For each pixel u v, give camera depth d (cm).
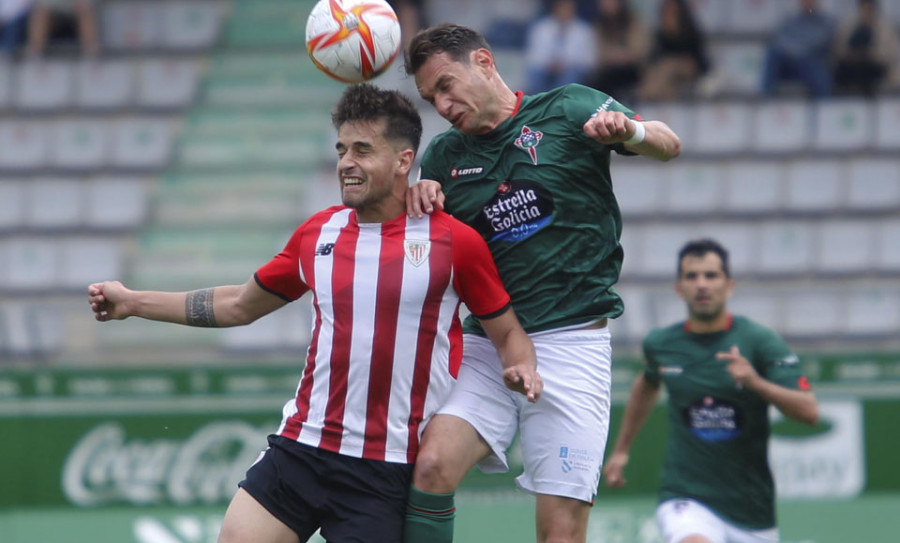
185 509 3306
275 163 4950
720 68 5262
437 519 1589
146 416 3325
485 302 1614
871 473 3297
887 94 4831
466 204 1698
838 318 3656
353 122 1565
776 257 4350
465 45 1650
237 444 3319
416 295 1566
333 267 1588
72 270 4434
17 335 3412
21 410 3319
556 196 1661
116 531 3284
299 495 1586
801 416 2362
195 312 1688
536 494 1739
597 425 1728
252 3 5772
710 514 2405
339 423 1571
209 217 4656
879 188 4584
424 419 1608
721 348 2422
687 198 4581
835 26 4919
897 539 3231
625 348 3366
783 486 3306
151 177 4862
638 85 4756
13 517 3284
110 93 5284
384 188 1575
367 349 1559
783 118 4762
